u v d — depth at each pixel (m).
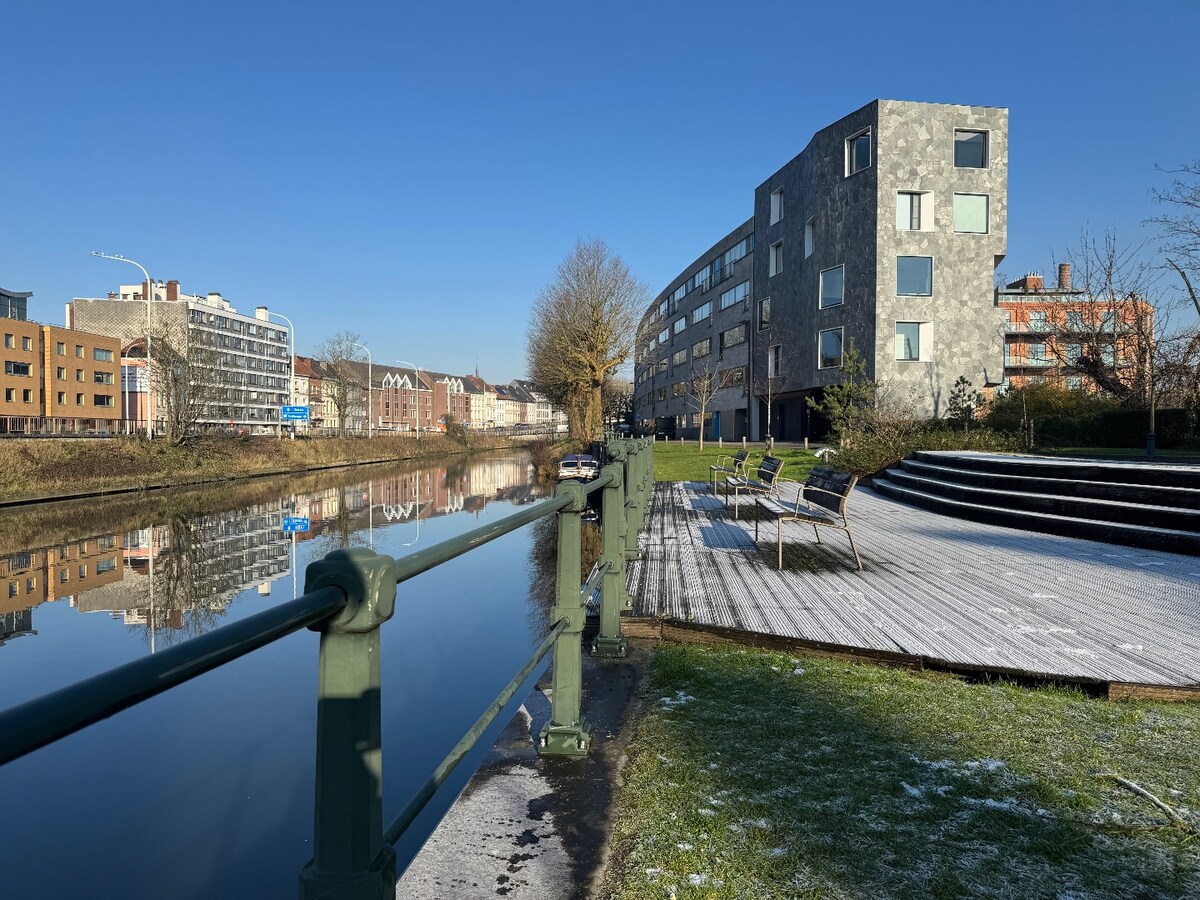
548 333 40.75
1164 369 19.97
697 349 57.03
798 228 34.12
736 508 11.32
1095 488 9.29
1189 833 2.30
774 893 2.01
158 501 26.78
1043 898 1.98
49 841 4.15
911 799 2.52
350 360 64.44
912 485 14.07
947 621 4.95
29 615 10.99
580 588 3.36
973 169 28.47
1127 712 3.38
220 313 81.81
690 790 2.61
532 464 46.31
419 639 8.14
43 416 54.19
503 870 2.18
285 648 8.43
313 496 29.28
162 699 6.58
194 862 3.92
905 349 28.45
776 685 3.76
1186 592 5.90
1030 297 43.81
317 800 1.22
